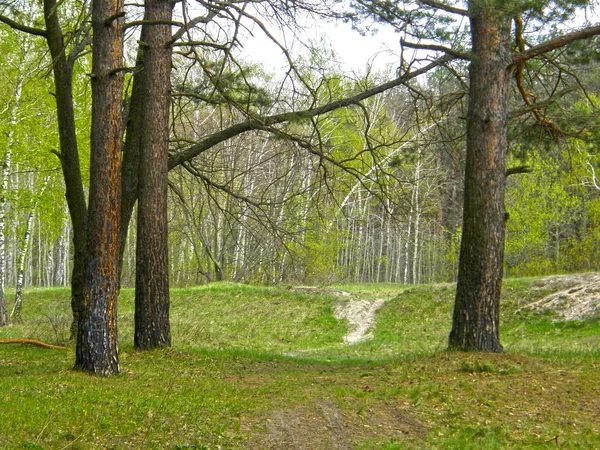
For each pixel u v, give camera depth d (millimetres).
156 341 14492
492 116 13164
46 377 10445
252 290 30906
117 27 11156
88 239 11125
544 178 36344
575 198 36188
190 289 32406
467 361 11969
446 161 32625
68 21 18859
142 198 14555
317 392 10508
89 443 7164
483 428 8961
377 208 43094
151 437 7555
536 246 37500
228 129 16031
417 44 13672
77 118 25984
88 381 10164
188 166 18500
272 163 31766
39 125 25875
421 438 8656
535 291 24078
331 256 35625
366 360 15672
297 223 26844
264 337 24703
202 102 20156
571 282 23875
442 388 10703
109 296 11117
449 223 47469
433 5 13617
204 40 16281
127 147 17359
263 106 15750
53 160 25703
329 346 22781
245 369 13141
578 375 11500
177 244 40594
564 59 15555
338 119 27938
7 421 7426
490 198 13117
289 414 9125
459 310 13211
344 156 26578
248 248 36781
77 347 11180
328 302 28516
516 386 10867
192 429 8023
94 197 11023
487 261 13031
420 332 23297
